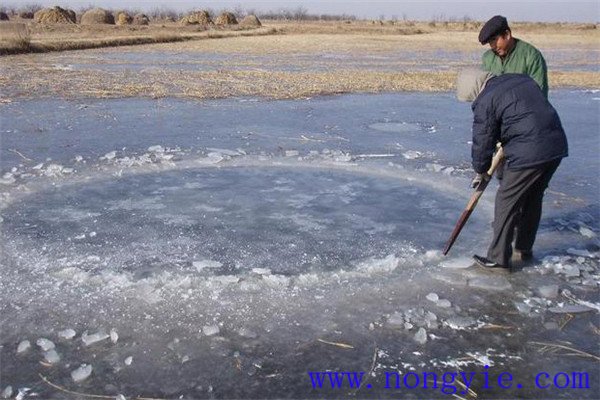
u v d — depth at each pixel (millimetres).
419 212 6395
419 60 27812
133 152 8773
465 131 11078
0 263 4898
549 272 4961
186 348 3758
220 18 71812
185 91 15125
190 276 4699
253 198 6727
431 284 4699
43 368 3537
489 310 4316
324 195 6910
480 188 4922
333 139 10055
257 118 11820
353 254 5238
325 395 3344
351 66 23844
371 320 4141
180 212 6207
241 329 3938
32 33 39312
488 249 5137
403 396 3348
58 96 14094
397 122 11789
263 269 4793
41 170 7656
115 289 4480
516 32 65188
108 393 3324
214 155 8492
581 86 18453
